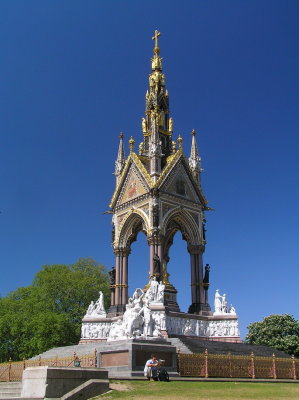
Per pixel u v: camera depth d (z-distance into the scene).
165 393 31.33
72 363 43.62
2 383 39.69
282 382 48.09
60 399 29.44
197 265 75.12
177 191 76.12
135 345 38.72
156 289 65.38
